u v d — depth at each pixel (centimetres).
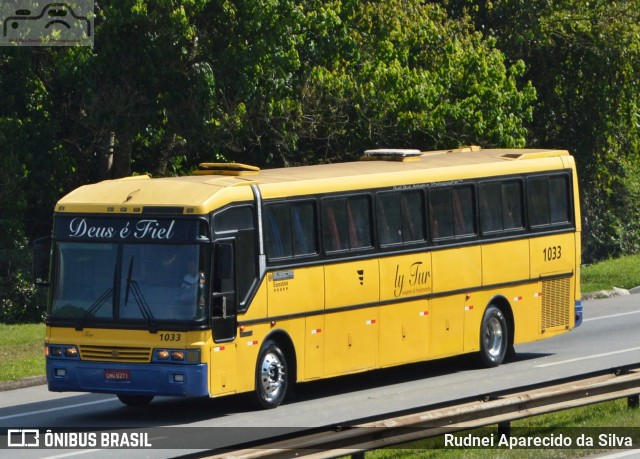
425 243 3422
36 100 5519
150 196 2888
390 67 5469
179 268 2800
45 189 5584
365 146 5619
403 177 3381
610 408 2634
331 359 3130
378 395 3147
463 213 3559
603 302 5356
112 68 5112
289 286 3012
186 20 4916
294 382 3036
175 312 2775
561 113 7394
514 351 3775
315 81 5322
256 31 5128
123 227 2864
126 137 5359
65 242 2906
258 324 2917
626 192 8356
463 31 6112
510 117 5794
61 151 5572
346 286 3170
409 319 3356
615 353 3819
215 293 2795
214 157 5784
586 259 8150
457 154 3894
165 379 2755
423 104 5497
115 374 2800
